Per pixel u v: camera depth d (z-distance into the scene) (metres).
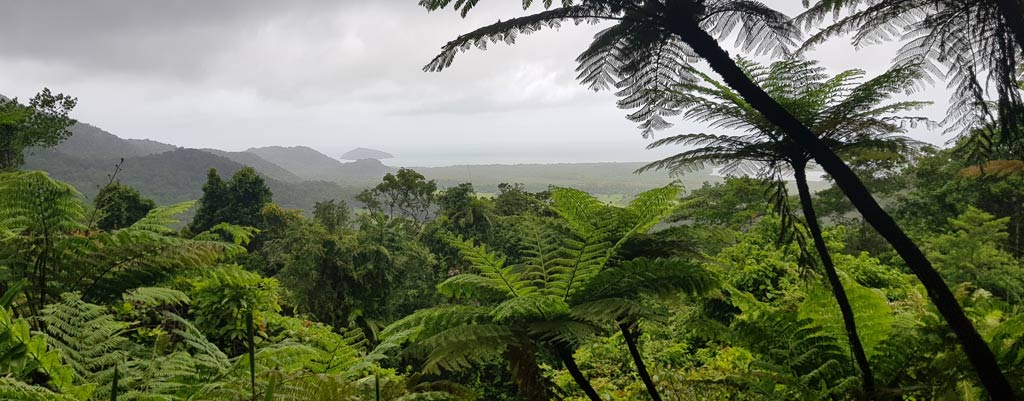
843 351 2.90
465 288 2.18
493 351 1.70
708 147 2.54
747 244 8.37
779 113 1.92
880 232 1.86
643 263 1.86
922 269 1.80
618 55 2.12
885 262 12.13
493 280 2.01
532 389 1.85
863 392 2.38
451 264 16.98
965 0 1.70
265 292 4.55
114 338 2.03
